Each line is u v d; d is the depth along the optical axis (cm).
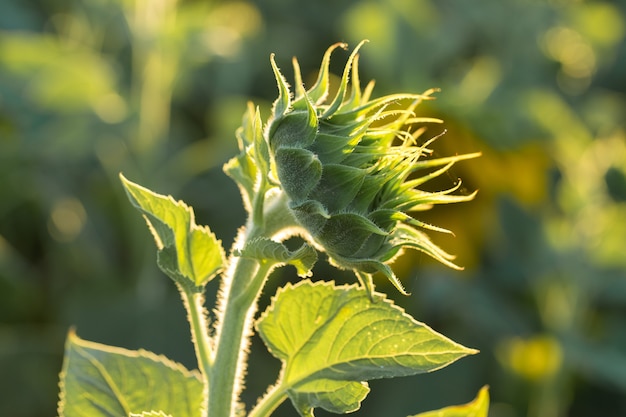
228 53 819
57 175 847
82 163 858
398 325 266
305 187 234
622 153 747
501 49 891
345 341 269
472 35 906
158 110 807
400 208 240
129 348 762
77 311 770
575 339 720
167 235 262
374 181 236
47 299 786
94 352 309
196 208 810
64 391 306
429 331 263
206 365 263
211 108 923
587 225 736
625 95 1014
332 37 974
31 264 820
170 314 774
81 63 800
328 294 270
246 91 922
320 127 239
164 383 309
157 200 265
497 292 757
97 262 797
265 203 254
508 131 782
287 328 272
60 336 765
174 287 809
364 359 268
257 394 723
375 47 852
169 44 789
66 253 802
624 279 727
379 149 240
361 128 234
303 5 999
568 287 736
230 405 259
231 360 258
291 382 272
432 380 750
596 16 920
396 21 847
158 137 807
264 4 1007
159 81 802
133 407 308
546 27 893
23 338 761
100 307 772
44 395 744
